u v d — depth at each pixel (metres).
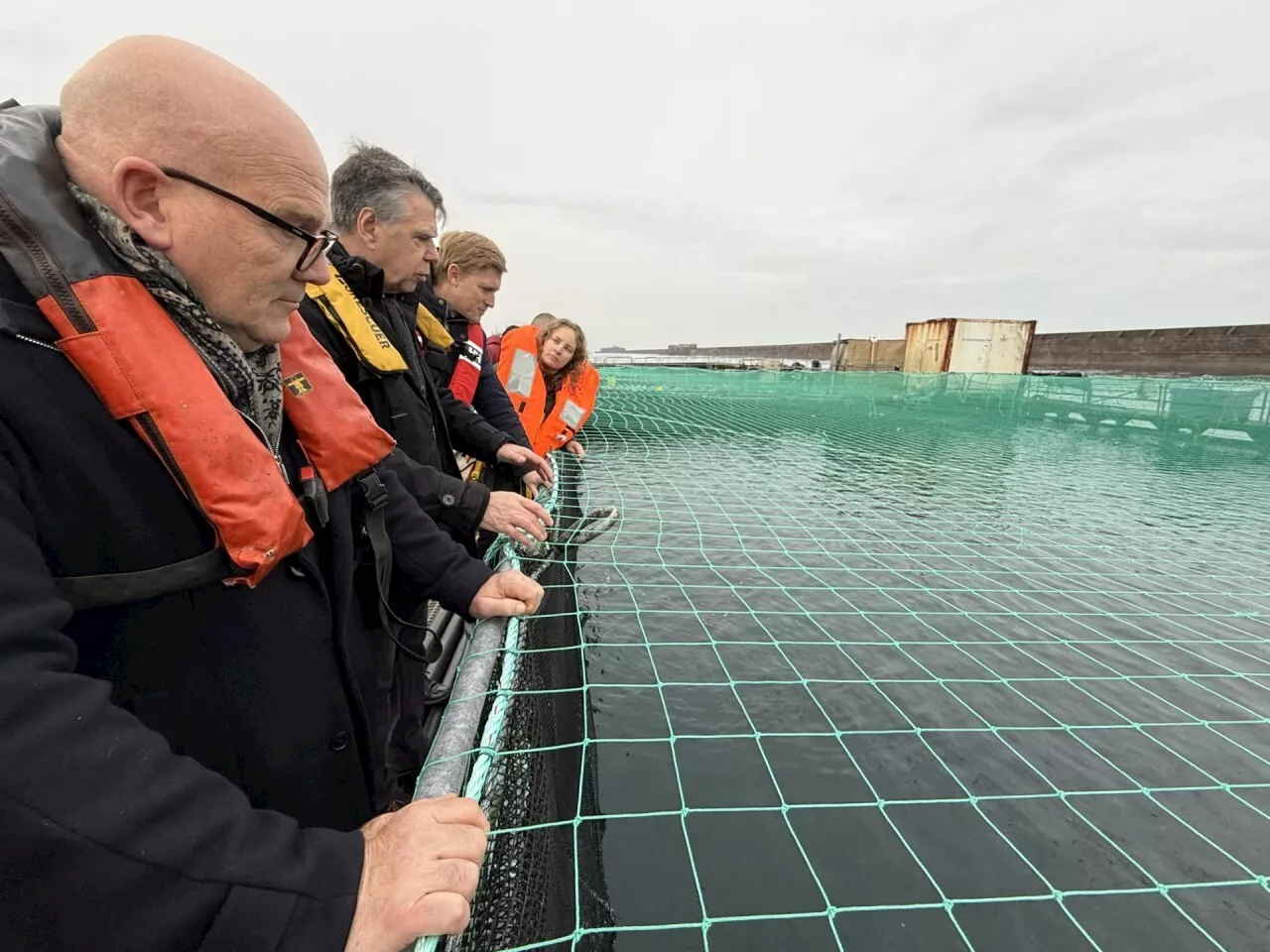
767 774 2.20
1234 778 2.22
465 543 1.86
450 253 2.79
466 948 0.86
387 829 0.65
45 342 0.65
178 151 0.67
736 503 5.29
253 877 0.54
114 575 0.71
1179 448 8.58
